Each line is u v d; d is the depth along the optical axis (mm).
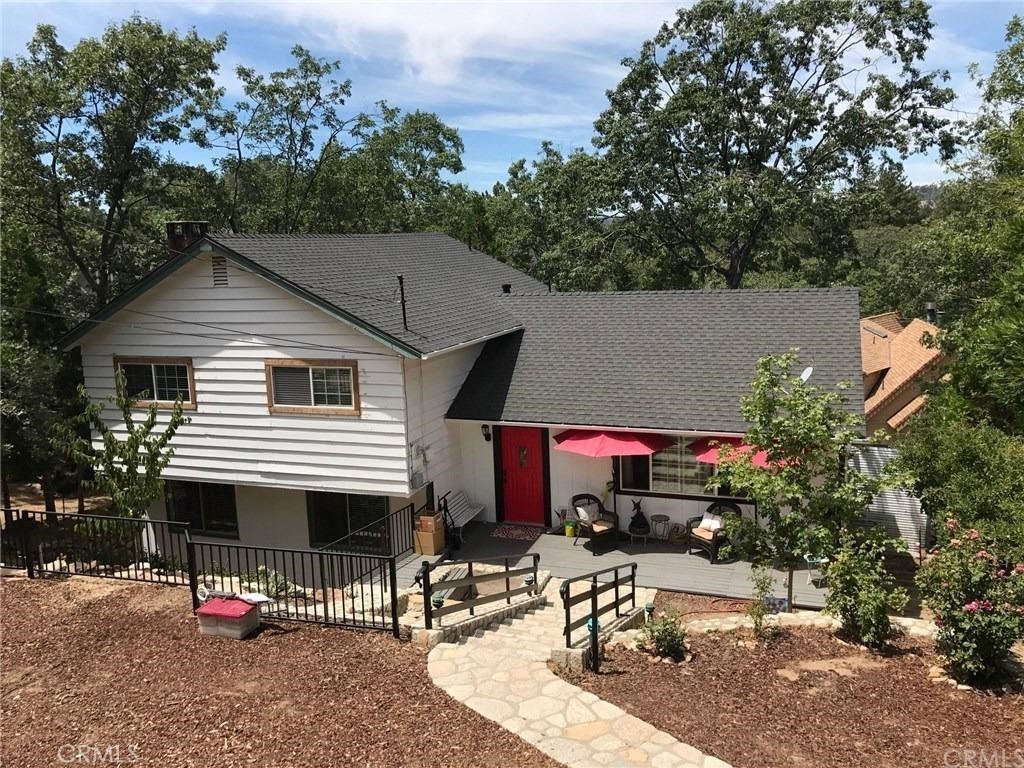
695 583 13352
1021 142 18047
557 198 39875
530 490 16734
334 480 15383
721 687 8508
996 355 14664
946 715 7762
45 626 10117
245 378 15781
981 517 11133
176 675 8641
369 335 14156
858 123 33094
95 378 17156
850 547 10227
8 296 20578
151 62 26359
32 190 25500
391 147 42312
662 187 34344
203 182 31531
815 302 16922
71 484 22844
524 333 18562
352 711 7738
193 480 16672
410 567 14469
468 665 8875
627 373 16422
